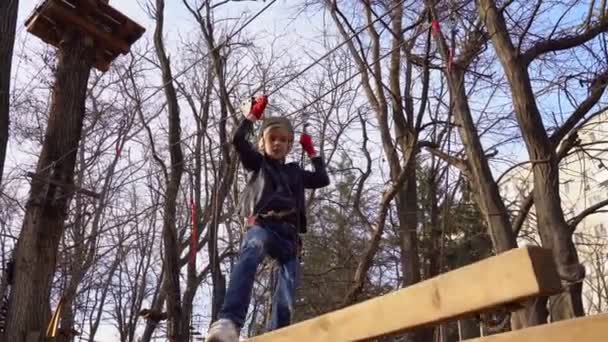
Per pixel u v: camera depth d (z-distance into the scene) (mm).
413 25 11781
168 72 13625
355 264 16906
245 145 4754
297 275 4750
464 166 11578
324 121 18094
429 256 14141
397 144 13797
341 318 3127
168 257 12352
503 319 4953
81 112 9703
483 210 10508
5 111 8836
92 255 17125
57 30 9711
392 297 2912
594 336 2314
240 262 4449
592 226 21891
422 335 12820
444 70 11383
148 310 12320
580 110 11172
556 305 9648
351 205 17375
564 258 9383
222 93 14094
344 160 18578
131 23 9820
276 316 4680
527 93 10016
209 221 15688
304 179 5039
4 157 8750
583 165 14062
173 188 12867
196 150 15648
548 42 10695
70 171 9492
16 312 8734
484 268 2551
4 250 14719
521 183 15055
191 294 12664
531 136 9961
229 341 3973
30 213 9172
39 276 8914
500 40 10242
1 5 9031
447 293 2678
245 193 4793
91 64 9891
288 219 4703
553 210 9656
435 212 14062
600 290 21578
